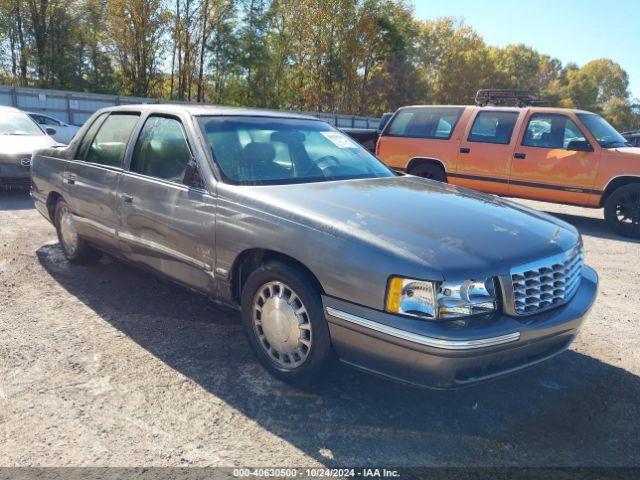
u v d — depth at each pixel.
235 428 2.73
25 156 8.46
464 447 2.65
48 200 5.18
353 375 3.28
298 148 3.96
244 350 3.57
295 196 3.18
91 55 33.53
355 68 45.03
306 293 2.86
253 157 3.65
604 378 3.40
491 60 61.25
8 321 3.88
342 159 4.11
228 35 35.41
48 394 2.96
